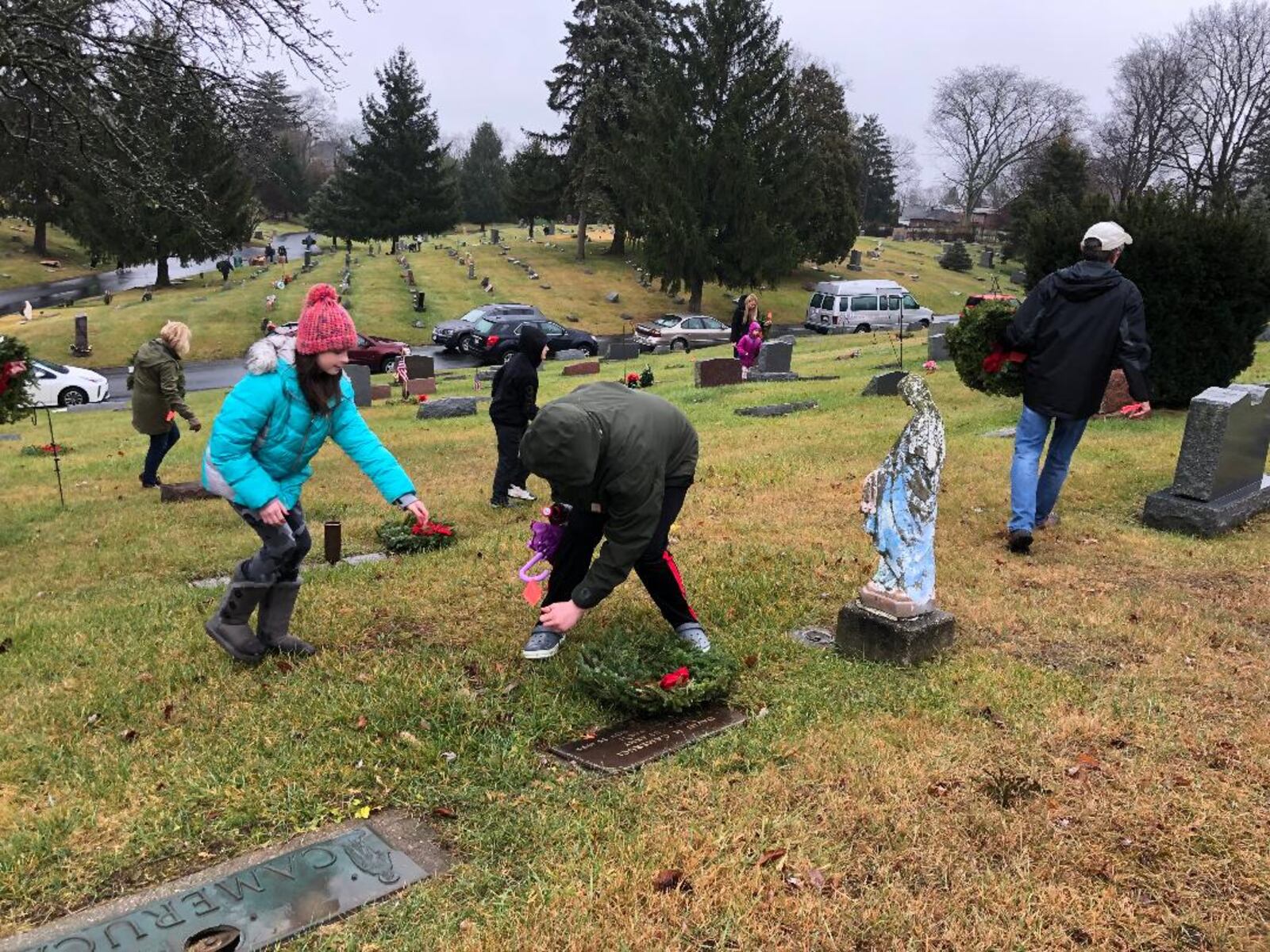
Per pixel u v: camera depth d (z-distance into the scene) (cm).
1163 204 1064
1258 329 1045
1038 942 253
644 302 4422
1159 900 269
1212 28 5897
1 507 896
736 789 328
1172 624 482
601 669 399
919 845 295
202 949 252
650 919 263
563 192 5219
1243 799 316
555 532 426
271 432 403
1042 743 357
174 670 432
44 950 252
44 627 500
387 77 5306
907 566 437
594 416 360
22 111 1251
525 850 297
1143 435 978
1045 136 8444
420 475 978
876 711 387
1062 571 575
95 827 311
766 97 3934
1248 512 680
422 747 359
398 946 253
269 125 1363
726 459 959
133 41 1170
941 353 1848
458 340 3064
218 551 680
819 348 2598
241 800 325
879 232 8756
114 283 4988
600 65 4731
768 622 496
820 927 259
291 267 4859
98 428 1645
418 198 5472
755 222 3881
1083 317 587
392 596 539
